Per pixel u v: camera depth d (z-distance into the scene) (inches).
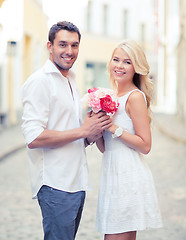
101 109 106.7
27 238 167.0
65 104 108.3
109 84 123.8
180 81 785.6
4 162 348.5
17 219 192.7
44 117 105.1
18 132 544.1
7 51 498.6
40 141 103.3
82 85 1068.5
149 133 112.7
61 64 106.9
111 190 113.3
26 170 313.7
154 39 1098.7
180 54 789.2
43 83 105.6
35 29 698.2
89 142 116.1
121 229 110.8
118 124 114.3
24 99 106.1
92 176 293.4
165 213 200.8
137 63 113.1
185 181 272.7
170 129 618.5
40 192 109.0
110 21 1110.4
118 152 113.8
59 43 105.9
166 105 1141.1
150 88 119.3
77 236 169.8
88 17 1063.0
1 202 222.7
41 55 758.5
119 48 114.3
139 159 114.3
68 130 105.3
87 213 202.7
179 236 169.2
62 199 107.0
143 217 110.0
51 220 107.7
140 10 1176.2
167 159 365.7
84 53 1063.0
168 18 1082.7
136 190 111.1
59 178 107.1
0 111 581.3
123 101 113.9
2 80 596.7
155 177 286.7
